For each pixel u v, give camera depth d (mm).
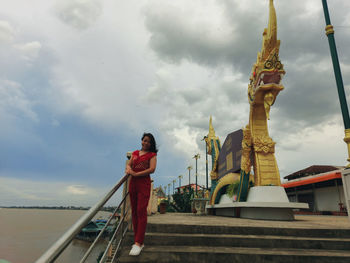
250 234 3904
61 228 78688
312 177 19562
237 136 11938
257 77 9555
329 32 6336
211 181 16266
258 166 9383
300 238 3582
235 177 12109
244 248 3322
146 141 3191
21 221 109500
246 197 9445
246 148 9812
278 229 3924
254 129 10086
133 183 3016
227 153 13500
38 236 50781
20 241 42031
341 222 5836
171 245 3377
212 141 17047
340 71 5945
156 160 3078
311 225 4535
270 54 9219
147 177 3021
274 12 9273
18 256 30562
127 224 3641
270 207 7996
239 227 3943
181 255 2904
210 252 2955
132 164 3084
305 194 20688
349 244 3439
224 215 12219
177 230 3857
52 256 1106
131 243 3342
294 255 2977
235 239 3459
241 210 9266
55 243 1209
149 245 3363
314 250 3309
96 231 39656
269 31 9258
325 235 3861
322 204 18484
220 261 2922
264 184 9156
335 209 17000
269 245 3441
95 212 1738
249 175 9664
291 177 24875
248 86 10875
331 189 17672
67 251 31219
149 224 3885
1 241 40219
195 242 3418
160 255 2875
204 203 15266
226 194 12406
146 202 2906
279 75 9211
